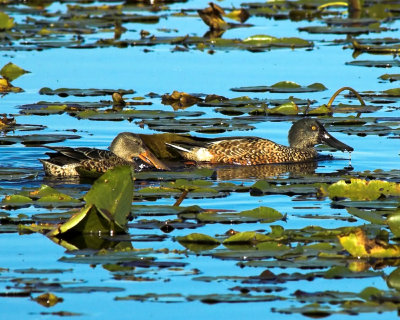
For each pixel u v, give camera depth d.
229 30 31.95
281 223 12.65
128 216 12.92
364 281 10.32
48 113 21.12
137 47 29.27
